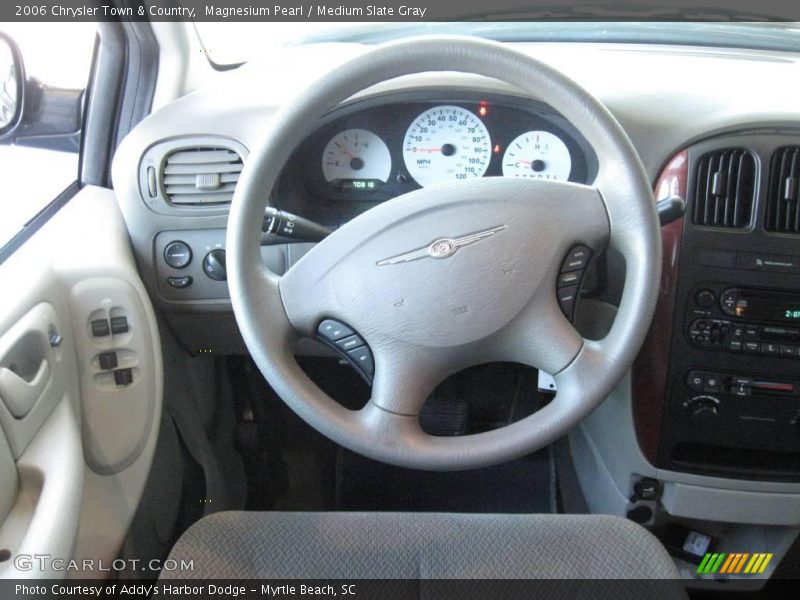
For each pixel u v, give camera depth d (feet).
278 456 5.77
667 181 4.11
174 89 4.78
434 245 3.14
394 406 3.25
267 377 3.26
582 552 3.18
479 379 5.19
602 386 3.23
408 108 4.26
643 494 4.79
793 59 4.92
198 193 4.41
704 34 5.18
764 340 4.21
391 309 3.18
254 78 4.72
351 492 5.63
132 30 4.55
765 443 4.44
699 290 4.18
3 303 3.31
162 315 4.75
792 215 4.05
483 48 3.07
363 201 4.53
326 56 5.05
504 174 4.42
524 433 3.25
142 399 4.14
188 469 5.10
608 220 3.19
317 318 3.27
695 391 4.38
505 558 3.15
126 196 4.44
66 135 4.66
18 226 4.04
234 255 3.18
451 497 5.55
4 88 4.13
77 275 3.99
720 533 5.34
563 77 3.11
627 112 4.14
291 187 4.44
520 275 3.16
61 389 3.66
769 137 3.98
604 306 4.37
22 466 3.24
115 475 4.00
